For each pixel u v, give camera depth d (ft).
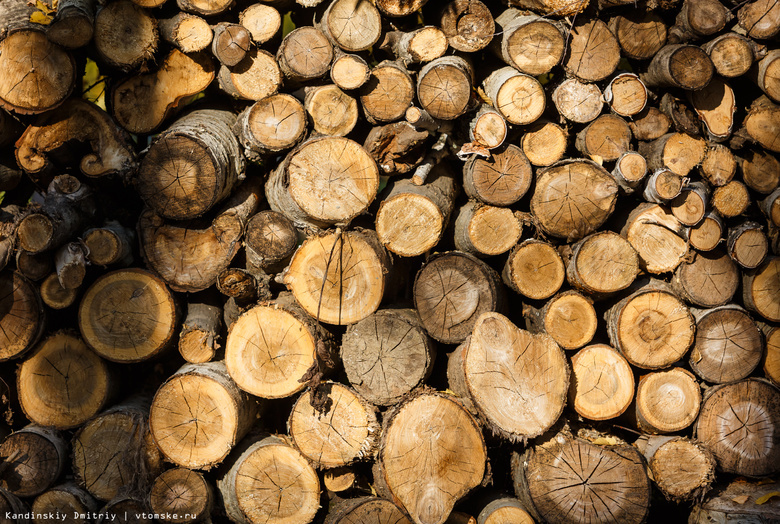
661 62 9.64
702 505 9.48
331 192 8.98
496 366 8.66
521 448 9.07
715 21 9.84
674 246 9.59
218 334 9.77
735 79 10.91
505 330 8.76
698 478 9.20
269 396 8.93
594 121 9.64
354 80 9.16
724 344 9.57
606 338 9.95
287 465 8.97
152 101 9.66
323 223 9.19
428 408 8.54
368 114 9.50
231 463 9.29
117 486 9.27
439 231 9.11
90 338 9.23
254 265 9.37
